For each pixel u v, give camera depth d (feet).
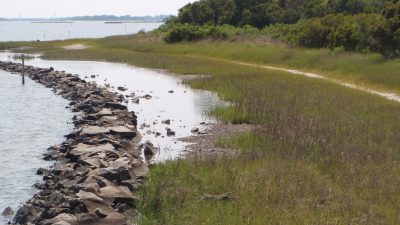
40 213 36.65
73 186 40.75
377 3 209.46
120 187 40.40
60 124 76.07
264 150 53.31
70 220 33.88
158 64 158.81
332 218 33.88
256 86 99.35
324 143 54.24
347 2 217.97
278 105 77.92
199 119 75.87
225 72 128.06
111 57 191.01
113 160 50.62
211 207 35.99
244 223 32.91
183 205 36.37
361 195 38.47
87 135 62.39
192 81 116.37
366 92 91.40
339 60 119.65
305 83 102.58
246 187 39.65
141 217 35.22
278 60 140.87
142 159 53.31
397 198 37.86
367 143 54.60
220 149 56.65
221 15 254.06
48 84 122.01
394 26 108.68
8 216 38.60
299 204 36.29
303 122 64.59
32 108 90.43
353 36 127.03
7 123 76.95
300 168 44.80
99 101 89.97
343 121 65.57
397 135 58.08
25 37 498.28
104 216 34.68
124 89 110.73
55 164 53.26
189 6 268.82
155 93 104.37
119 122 70.38
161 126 71.41
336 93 89.56
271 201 36.94
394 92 91.20
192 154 54.60
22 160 55.47
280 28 191.52
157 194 37.81
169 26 263.70
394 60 107.34
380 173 43.65
